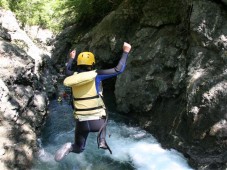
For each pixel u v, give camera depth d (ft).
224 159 16.57
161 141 19.60
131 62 23.29
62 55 34.91
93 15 36.01
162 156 18.39
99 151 19.08
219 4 18.99
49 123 21.98
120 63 12.05
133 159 18.40
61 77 31.07
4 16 29.96
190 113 17.79
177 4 22.18
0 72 19.67
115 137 20.67
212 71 18.11
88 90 12.31
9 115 17.83
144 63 22.43
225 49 18.10
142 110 21.66
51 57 34.83
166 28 22.67
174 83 19.74
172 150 18.67
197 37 18.92
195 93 17.93
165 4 23.32
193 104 17.85
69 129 21.44
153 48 22.21
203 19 18.67
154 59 21.75
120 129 21.56
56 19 42.86
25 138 17.95
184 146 18.06
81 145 12.87
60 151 12.56
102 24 29.53
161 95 20.49
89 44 30.55
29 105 20.79
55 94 26.13
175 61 20.58
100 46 28.12
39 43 37.91
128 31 26.86
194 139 17.67
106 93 26.96
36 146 18.31
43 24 41.16
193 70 18.76
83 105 12.36
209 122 17.26
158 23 23.08
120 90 23.04
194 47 19.22
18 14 35.91
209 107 17.35
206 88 17.67
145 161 18.17
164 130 19.79
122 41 26.68
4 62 20.62
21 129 18.22
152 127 20.74
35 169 16.85
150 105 21.16
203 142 17.38
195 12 18.99
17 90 20.22
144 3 26.32
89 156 18.58
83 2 34.19
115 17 28.17
